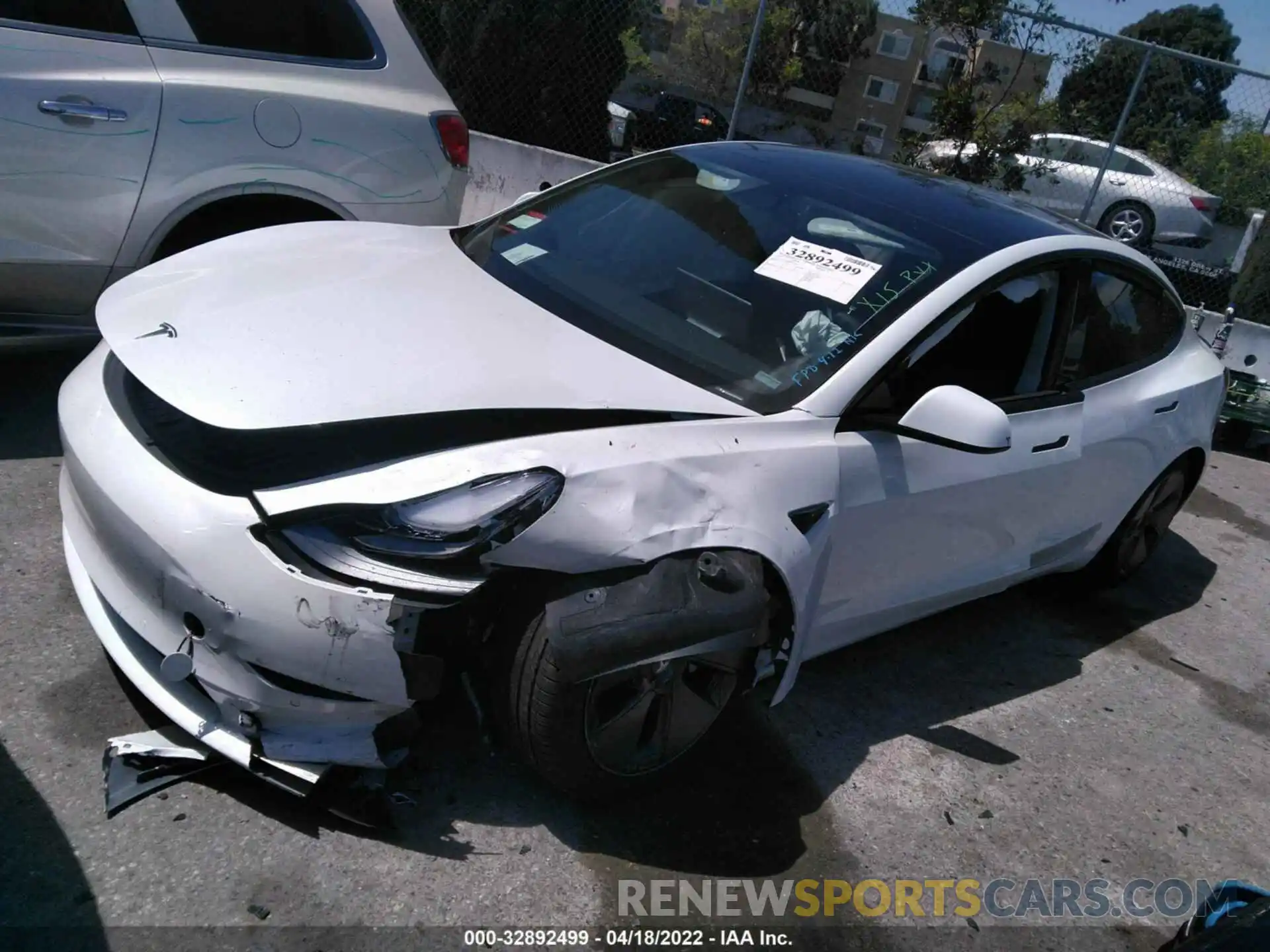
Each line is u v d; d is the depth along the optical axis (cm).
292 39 417
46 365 445
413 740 260
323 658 213
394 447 224
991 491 314
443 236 352
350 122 425
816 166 362
